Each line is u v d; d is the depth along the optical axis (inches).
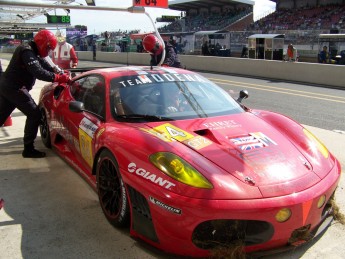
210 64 824.9
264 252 95.4
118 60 1139.9
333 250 105.4
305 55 980.6
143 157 104.0
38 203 136.8
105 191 121.0
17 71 177.0
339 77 555.5
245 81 609.9
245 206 90.0
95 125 134.9
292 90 498.3
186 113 131.8
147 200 97.6
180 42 1257.4
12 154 192.2
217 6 2313.0
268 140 116.1
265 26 1878.7
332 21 1625.2
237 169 99.9
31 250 106.6
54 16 663.8
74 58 316.8
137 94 137.4
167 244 96.0
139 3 244.4
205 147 108.0
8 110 186.5
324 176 106.0
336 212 120.0
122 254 103.7
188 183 94.1
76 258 102.4
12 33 935.0
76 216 126.3
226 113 135.9
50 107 186.5
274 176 99.3
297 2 1914.4
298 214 94.0
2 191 147.6
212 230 93.7
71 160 164.1
